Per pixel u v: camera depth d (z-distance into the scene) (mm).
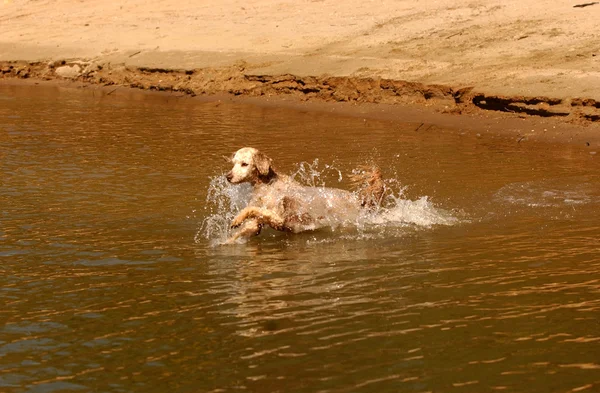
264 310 7207
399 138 15734
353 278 8008
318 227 9844
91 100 21812
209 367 6109
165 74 23766
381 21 23500
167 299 7535
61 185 12062
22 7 33000
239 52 23500
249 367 6098
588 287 7555
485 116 17125
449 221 10000
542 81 17219
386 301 7355
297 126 17281
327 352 6312
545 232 9422
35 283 8008
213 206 10875
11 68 26797
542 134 15523
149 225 10031
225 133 16531
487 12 22547
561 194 11195
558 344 6352
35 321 7055
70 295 7672
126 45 26203
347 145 15102
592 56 18172
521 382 5758
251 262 8609
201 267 8461
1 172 12906
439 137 15750
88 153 14500
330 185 12211
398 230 9680
